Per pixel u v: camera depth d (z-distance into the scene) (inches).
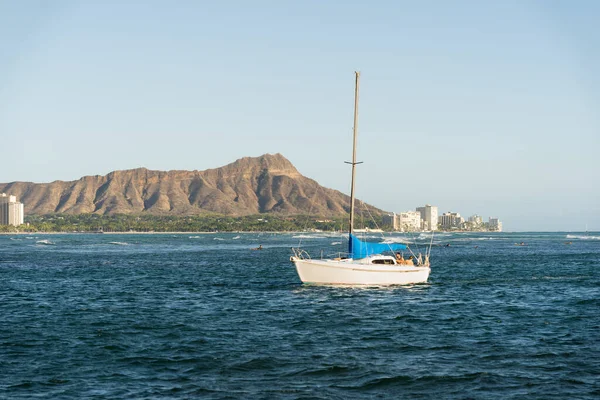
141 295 2460.6
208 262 4894.2
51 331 1625.2
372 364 1254.3
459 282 2891.2
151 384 1120.2
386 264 2428.6
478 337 1526.8
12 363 1270.9
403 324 1706.4
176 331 1615.4
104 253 6737.2
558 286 2711.6
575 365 1241.4
